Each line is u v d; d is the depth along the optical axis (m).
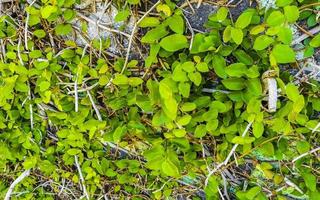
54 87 0.30
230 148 0.28
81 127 0.30
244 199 0.29
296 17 0.23
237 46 0.25
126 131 0.29
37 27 0.29
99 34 0.29
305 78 0.26
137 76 0.29
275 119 0.26
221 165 0.29
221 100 0.27
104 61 0.29
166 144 0.29
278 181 0.29
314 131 0.26
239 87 0.26
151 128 0.30
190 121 0.28
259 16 0.25
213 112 0.27
